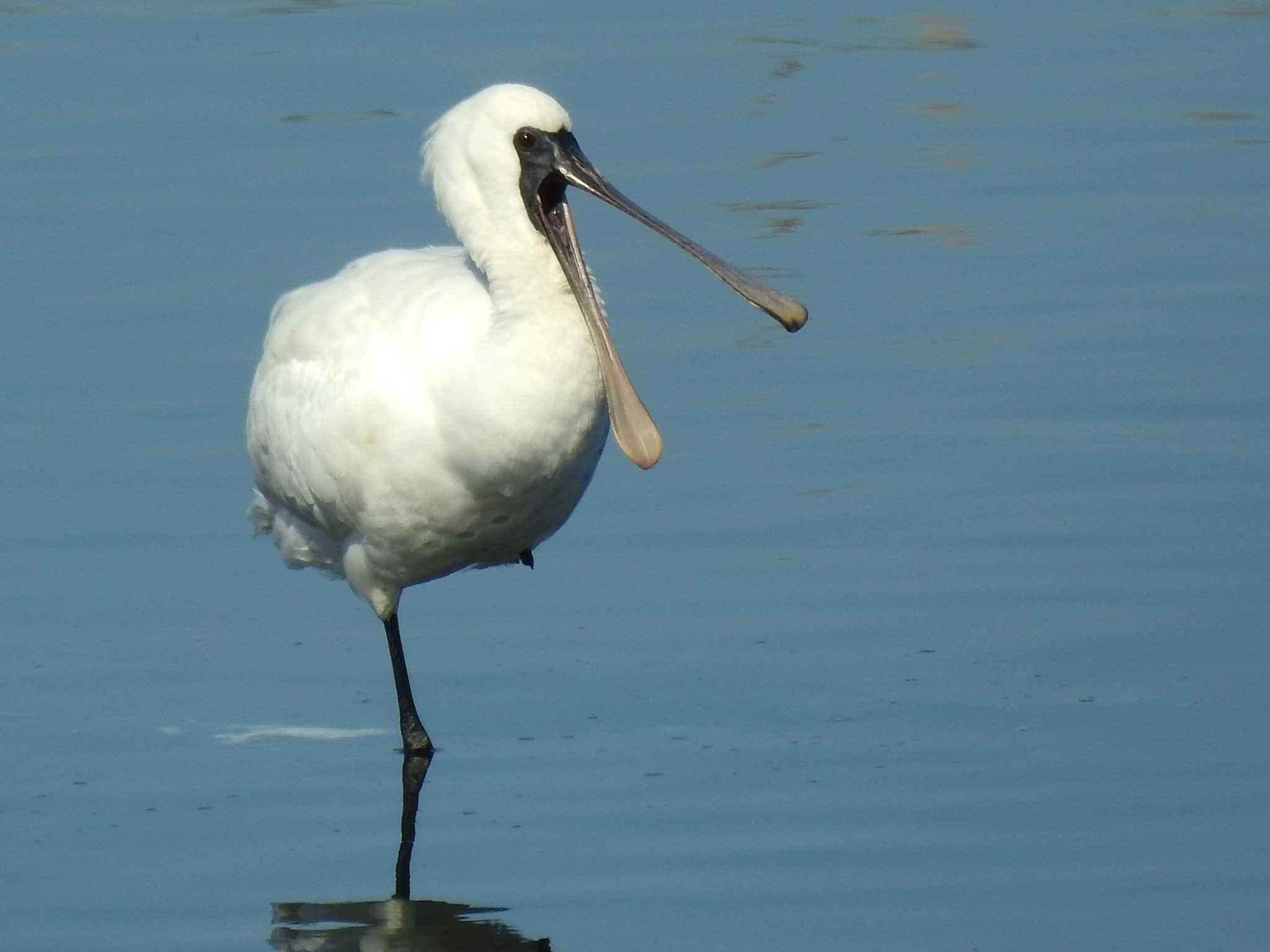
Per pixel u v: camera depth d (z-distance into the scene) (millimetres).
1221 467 16281
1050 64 23859
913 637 14391
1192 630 14242
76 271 19656
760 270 19406
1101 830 12039
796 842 12055
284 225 20312
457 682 14266
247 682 14367
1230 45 24250
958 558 15289
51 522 16188
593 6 25500
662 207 20625
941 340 18312
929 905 11328
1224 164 21328
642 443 13281
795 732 13328
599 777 12938
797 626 14609
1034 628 14398
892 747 13078
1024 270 19422
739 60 23984
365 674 14500
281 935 11227
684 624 14727
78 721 13812
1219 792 12391
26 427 17391
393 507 13258
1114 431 16859
